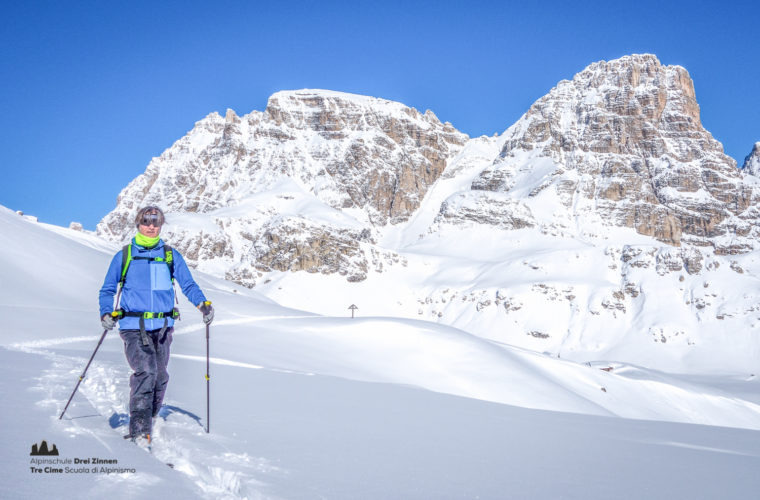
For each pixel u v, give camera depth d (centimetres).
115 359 1461
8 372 918
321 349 5247
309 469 474
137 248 641
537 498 437
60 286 4525
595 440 773
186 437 566
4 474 366
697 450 743
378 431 705
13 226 5212
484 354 5997
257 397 955
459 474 499
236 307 7525
